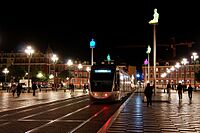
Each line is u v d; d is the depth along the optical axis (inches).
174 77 5920.3
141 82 5231.3
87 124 629.0
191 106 1096.8
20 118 733.9
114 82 1259.8
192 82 5595.5
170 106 1098.1
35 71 4197.8
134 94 2331.4
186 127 577.0
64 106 1133.7
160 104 1205.7
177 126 590.2
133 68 3164.4
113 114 829.8
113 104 1258.6
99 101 1243.2
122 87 1478.8
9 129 550.6
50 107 1081.4
